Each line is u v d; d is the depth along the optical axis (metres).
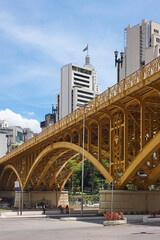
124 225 25.55
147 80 26.97
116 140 34.78
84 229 22.91
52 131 53.22
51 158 64.56
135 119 35.22
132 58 151.75
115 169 34.72
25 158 73.81
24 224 30.70
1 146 179.88
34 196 74.25
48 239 16.83
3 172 97.12
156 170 31.70
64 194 77.25
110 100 33.12
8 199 98.81
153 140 27.53
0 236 19.00
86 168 111.50
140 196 34.22
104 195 35.62
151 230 20.41
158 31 151.88
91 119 40.47
